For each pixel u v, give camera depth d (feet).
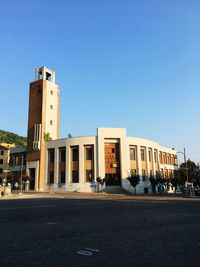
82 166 204.74
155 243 24.44
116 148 209.36
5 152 314.14
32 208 66.49
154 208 66.33
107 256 19.97
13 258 19.51
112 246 23.27
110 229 32.58
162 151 267.59
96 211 57.77
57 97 247.29
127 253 20.84
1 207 70.28
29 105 241.14
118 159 207.00
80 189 201.57
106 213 53.11
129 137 214.07
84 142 207.82
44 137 227.81
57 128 242.78
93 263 18.22
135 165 214.07
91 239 26.43
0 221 40.96
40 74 250.98
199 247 22.80
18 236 28.22
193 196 152.35
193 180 193.98
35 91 240.32
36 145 225.56
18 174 247.29
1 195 147.54
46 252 21.24
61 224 37.17
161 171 255.50
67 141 213.46
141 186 211.41
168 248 22.47
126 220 41.52
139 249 22.13
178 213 53.01
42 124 229.25
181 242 24.84
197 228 33.27
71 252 21.20
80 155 206.90
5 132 537.65
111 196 151.94
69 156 211.00
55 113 242.58
